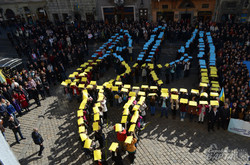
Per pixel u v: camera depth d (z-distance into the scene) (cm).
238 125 1175
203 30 2575
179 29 2569
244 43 2183
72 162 1098
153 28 2709
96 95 1581
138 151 1127
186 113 1415
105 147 1175
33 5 3694
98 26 3028
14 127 1215
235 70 1617
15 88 1565
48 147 1214
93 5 3344
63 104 1638
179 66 1769
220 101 1299
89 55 2519
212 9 2814
